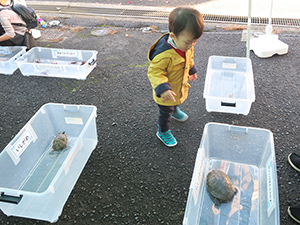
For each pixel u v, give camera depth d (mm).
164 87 1638
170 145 2068
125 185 1821
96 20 4125
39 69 2971
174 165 1941
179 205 1690
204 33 3637
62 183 1669
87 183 1841
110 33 3750
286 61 2994
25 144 1901
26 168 1926
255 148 1883
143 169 1922
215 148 1977
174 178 1852
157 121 2334
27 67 2971
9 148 1751
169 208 1676
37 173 1927
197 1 4613
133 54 3289
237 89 2604
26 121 2383
